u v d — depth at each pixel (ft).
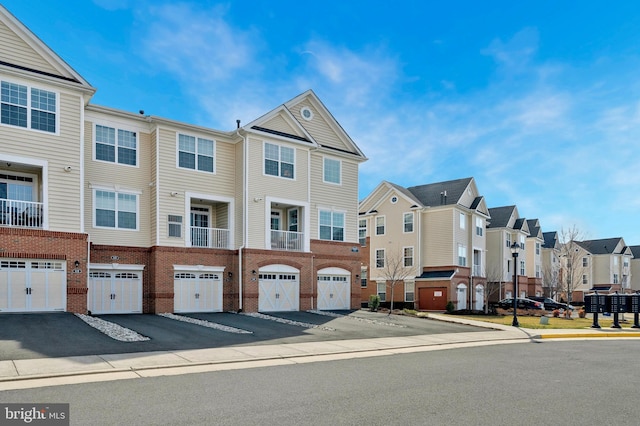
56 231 60.08
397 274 127.24
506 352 47.01
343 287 93.81
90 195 68.95
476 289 130.62
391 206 133.69
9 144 57.88
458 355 43.91
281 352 41.39
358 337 53.93
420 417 22.50
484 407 24.58
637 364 40.19
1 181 62.54
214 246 80.59
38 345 39.01
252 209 79.61
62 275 60.49
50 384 27.66
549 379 32.58
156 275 71.31
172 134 75.61
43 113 60.70
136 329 51.57
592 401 26.43
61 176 61.26
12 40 59.47
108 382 28.43
